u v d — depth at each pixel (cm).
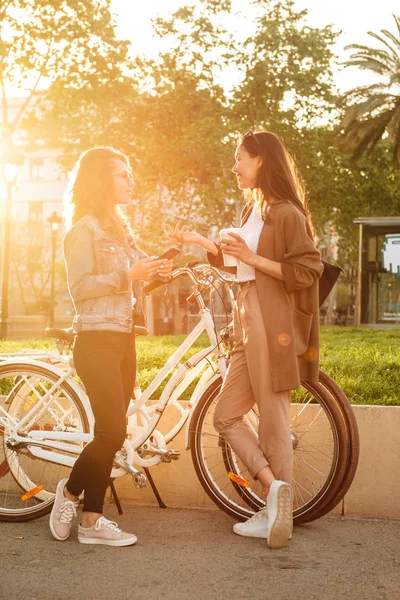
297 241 414
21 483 499
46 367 466
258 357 414
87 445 417
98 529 414
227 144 2989
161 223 3094
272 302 414
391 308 3409
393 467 477
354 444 440
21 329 2678
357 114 3369
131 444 445
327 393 444
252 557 394
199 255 3284
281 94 3206
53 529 422
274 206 425
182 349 454
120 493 509
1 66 2605
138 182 3156
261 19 3169
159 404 450
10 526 452
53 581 359
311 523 461
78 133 3294
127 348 431
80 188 434
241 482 452
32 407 468
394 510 477
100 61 2731
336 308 6012
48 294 5847
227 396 432
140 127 3209
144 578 363
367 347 1058
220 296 463
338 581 361
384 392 604
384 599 338
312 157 3238
